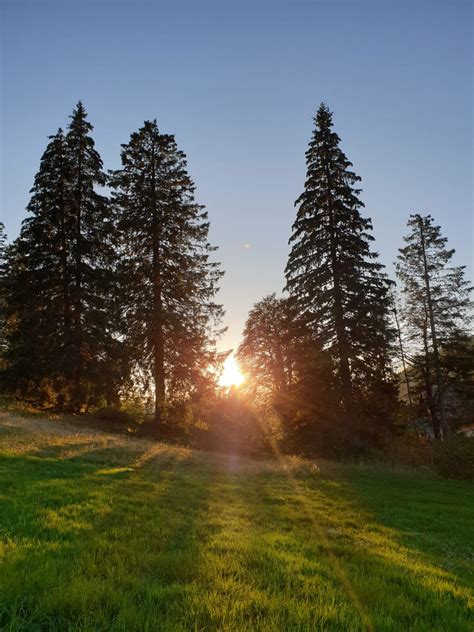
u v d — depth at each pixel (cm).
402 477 1605
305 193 2175
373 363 1959
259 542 550
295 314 2142
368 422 1936
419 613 364
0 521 515
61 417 1942
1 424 1458
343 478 1470
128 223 2277
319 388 1998
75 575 361
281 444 2114
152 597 336
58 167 2247
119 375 2084
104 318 2108
